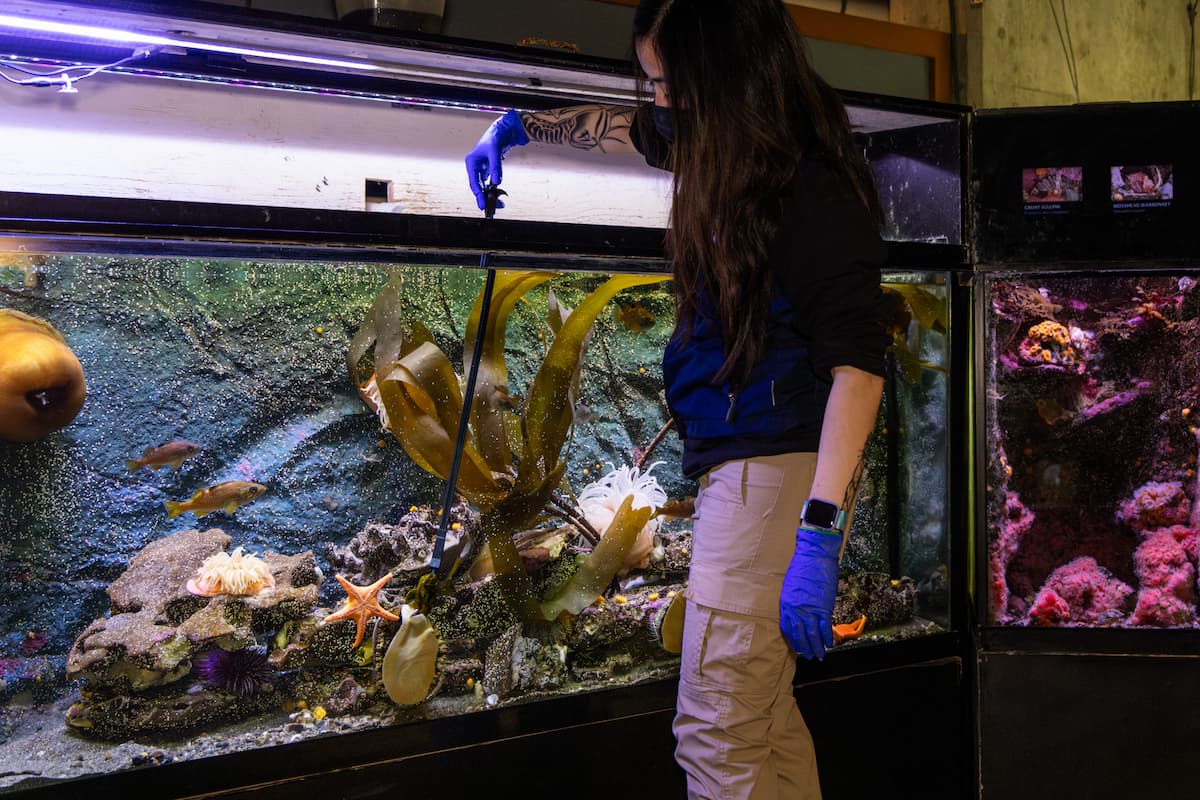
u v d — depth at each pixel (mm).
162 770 1263
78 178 1554
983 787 1787
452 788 1447
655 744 1595
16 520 1315
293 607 1402
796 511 1224
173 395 1413
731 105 1140
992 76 2691
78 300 1316
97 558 1377
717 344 1258
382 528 1520
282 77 1546
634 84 1562
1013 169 1704
